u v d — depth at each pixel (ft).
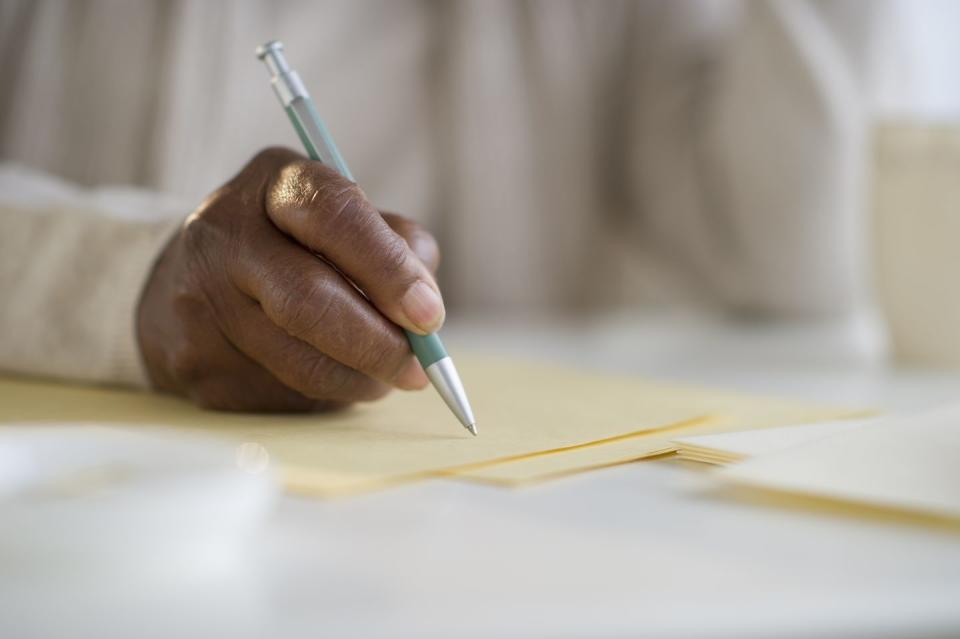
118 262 2.12
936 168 3.49
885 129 3.61
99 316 2.10
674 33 6.23
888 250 3.60
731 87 5.33
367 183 5.82
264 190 1.72
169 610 0.74
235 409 1.81
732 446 1.38
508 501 1.15
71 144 4.50
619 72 6.48
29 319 2.17
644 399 2.14
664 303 6.36
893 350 3.64
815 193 5.09
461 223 6.03
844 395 2.57
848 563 0.91
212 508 0.85
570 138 6.35
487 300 6.04
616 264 6.69
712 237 5.92
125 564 0.83
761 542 0.98
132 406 1.90
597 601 0.78
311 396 1.72
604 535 1.00
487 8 5.98
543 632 0.71
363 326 1.59
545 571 0.87
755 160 5.19
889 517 1.08
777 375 3.11
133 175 4.58
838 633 0.75
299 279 1.59
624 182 6.55
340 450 1.42
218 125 4.77
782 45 5.07
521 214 6.15
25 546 0.79
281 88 1.77
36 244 2.23
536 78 6.22
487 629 0.71
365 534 0.99
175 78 4.60
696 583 0.84
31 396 2.02
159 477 0.90
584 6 6.35
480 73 5.95
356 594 0.79
